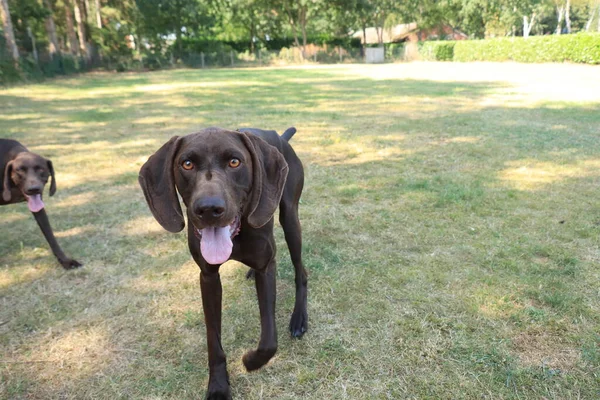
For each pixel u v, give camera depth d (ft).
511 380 2.34
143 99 14.84
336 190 5.33
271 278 2.32
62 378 2.47
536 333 2.69
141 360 2.59
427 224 4.30
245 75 26.14
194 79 23.71
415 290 3.20
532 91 13.88
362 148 7.27
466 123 8.92
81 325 2.93
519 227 4.16
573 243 3.83
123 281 3.46
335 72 27.09
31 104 14.02
